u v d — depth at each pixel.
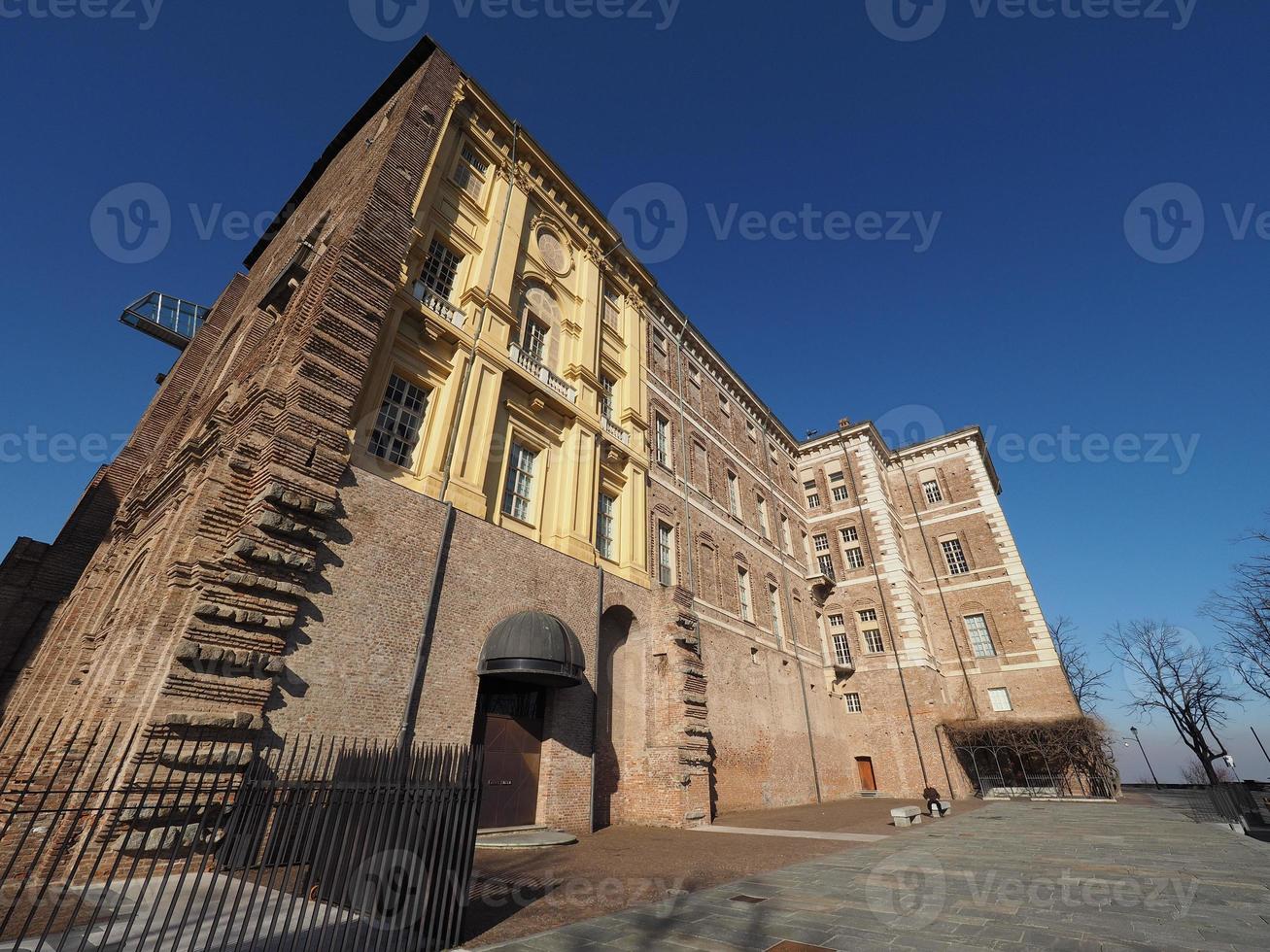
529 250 20.62
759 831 15.66
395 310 14.57
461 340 15.88
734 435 33.31
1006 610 34.66
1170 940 5.79
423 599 12.41
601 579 17.88
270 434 11.12
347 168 21.69
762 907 7.40
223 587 9.24
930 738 30.11
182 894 6.89
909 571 37.00
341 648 10.59
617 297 26.44
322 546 10.84
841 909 7.24
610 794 16.89
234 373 16.55
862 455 38.53
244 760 8.55
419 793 6.38
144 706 8.34
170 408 26.61
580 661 13.73
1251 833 13.14
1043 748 28.78
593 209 24.28
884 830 15.84
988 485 38.19
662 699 18.23
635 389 24.22
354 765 6.84
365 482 12.10
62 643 17.03
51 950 5.09
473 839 6.54
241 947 5.29
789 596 31.58
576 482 18.67
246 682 8.99
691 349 31.69
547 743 14.88
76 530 23.48
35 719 14.74
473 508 14.56
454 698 12.28
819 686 31.25
